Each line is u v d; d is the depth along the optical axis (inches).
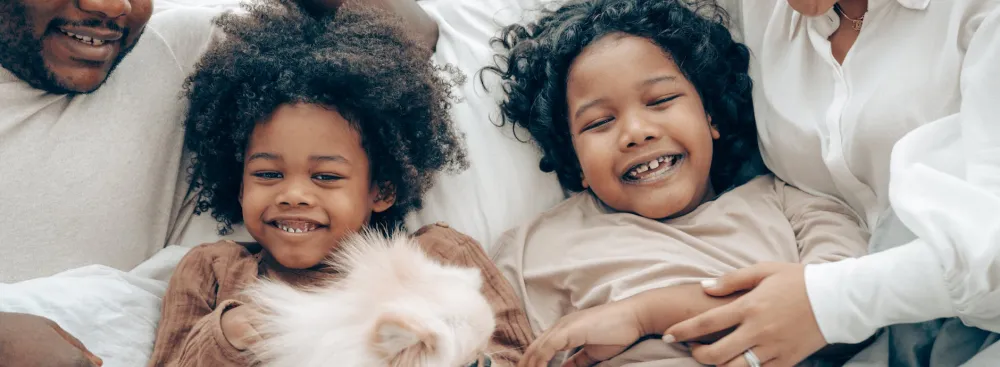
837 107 50.5
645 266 50.4
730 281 45.7
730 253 51.2
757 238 52.1
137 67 51.6
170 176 53.5
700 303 46.0
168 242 54.7
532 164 58.7
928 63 47.8
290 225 48.8
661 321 46.4
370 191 52.6
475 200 56.7
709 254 51.1
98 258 49.9
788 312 43.3
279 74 49.4
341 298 38.1
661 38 54.2
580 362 47.8
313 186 48.6
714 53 55.6
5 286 44.0
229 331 41.1
